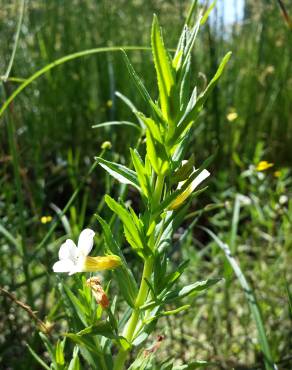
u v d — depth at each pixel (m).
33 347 0.10
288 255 0.16
